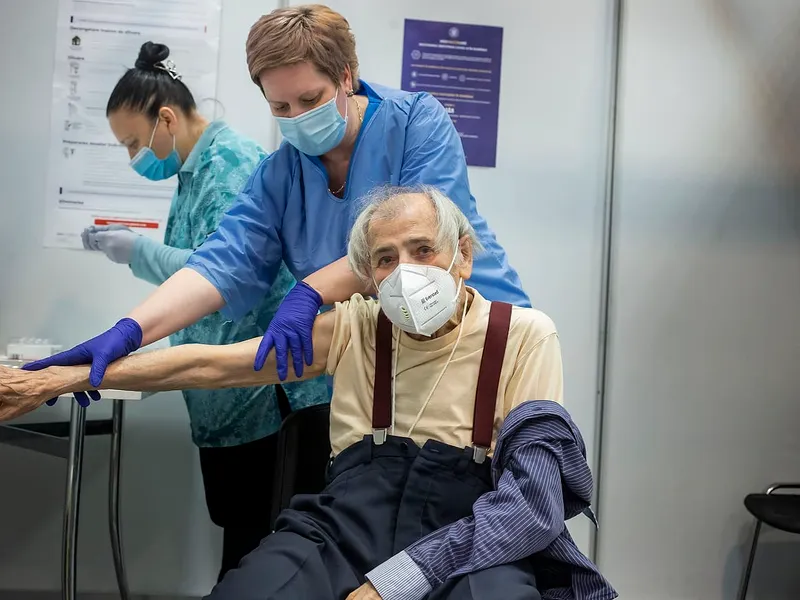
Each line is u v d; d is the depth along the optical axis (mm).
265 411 1758
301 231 1526
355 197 1488
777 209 2170
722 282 2139
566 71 2094
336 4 2029
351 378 1172
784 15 2150
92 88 1944
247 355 1200
